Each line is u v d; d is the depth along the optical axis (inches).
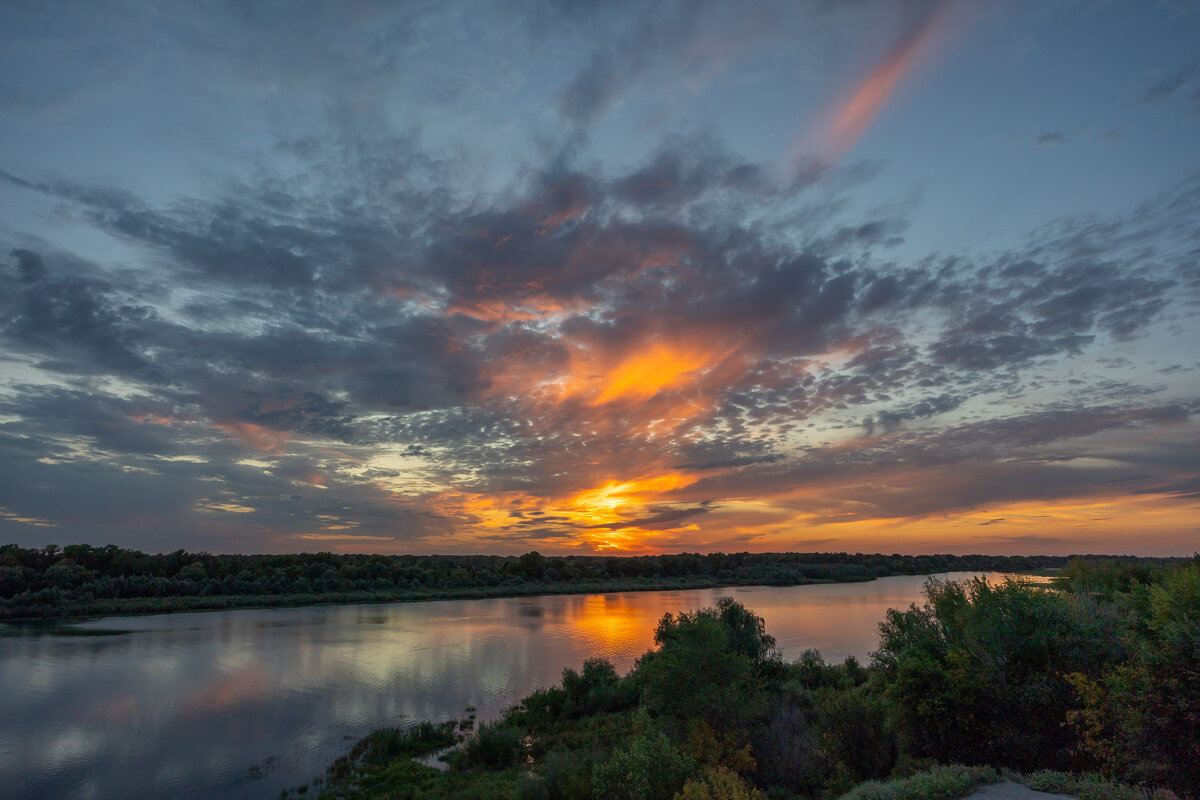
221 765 1003.9
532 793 717.9
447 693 1528.1
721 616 1352.1
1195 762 503.8
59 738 1162.6
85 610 3380.9
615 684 1342.3
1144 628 682.8
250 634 2596.0
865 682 1246.3
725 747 770.2
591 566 7342.5
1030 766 652.7
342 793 866.8
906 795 488.7
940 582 903.1
